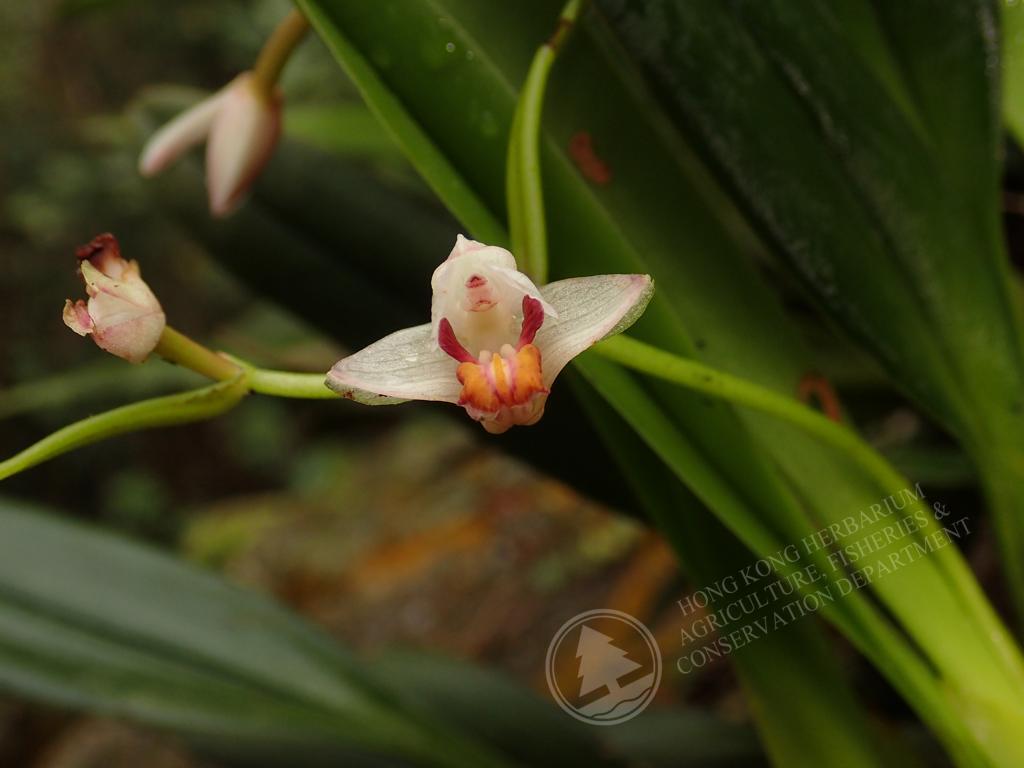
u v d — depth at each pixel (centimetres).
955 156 13
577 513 37
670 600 27
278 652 17
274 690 17
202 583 18
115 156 84
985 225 13
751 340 13
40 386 28
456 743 17
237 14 96
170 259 91
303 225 19
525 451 17
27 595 17
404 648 21
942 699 12
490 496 42
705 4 13
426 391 10
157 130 21
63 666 16
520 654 34
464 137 12
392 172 25
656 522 13
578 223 12
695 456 12
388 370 11
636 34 13
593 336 10
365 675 17
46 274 88
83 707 16
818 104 13
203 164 21
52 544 18
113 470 84
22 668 16
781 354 13
